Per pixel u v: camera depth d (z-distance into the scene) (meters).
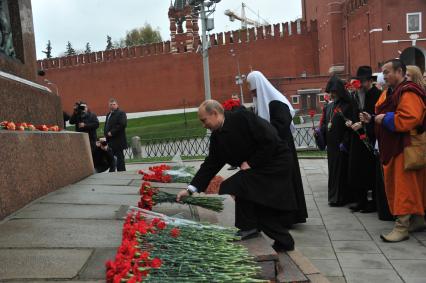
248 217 4.00
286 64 43.91
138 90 47.50
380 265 4.38
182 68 46.00
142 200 4.87
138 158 18.00
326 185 8.95
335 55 40.88
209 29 20.23
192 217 5.03
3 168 4.77
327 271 4.25
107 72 48.72
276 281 3.51
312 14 46.16
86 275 2.99
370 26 36.62
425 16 35.72
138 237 3.24
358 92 6.77
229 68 44.78
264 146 3.94
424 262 4.42
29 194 5.43
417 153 4.92
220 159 4.17
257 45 44.19
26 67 7.83
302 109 39.50
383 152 5.19
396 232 5.13
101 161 9.67
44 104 7.84
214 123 3.97
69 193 6.19
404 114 4.87
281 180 4.04
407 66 5.43
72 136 7.65
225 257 3.11
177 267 2.92
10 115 6.32
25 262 3.23
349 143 6.80
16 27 7.70
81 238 3.85
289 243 4.20
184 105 45.75
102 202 5.50
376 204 6.36
